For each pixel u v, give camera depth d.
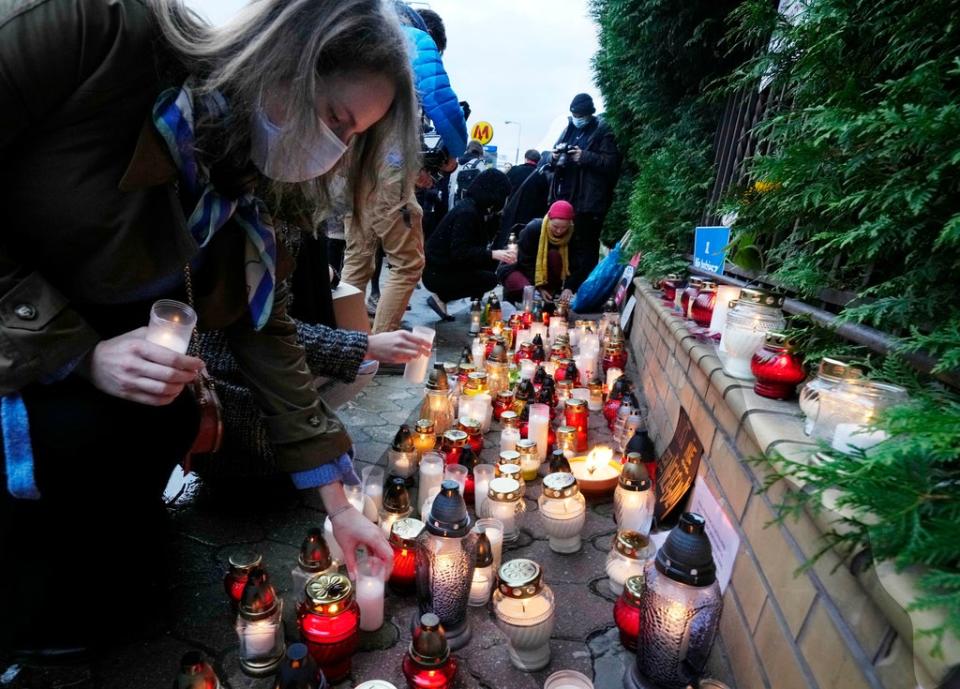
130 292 1.26
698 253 3.56
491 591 1.78
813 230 1.78
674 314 3.19
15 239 1.15
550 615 1.48
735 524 1.52
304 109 1.06
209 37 1.06
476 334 5.29
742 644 1.36
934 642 0.71
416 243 3.78
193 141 1.12
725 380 1.79
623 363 4.09
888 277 1.63
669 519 2.06
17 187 1.10
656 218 4.47
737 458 1.58
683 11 4.13
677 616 1.30
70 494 1.35
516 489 2.02
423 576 1.55
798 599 1.12
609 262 6.10
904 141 1.20
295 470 1.53
